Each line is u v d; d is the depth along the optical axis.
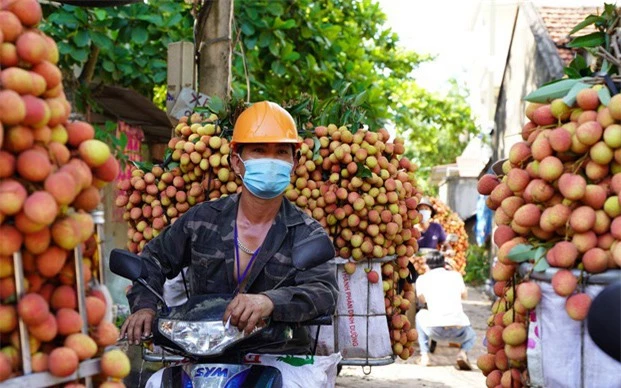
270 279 3.58
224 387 3.26
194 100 6.20
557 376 2.87
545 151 3.03
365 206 5.02
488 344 3.31
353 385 8.13
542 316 2.92
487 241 23.06
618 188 2.84
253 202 3.61
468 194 27.97
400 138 5.38
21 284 2.03
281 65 8.66
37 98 2.05
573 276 2.85
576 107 3.07
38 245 2.03
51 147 2.09
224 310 3.22
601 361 2.79
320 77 9.46
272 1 8.36
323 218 5.02
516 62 17.33
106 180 2.24
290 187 5.05
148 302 3.54
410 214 5.32
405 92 21.59
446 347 11.21
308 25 9.07
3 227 1.98
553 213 2.93
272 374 3.38
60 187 2.00
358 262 5.04
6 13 2.06
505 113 18.78
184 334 3.19
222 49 6.31
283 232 3.61
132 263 3.32
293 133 3.73
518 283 3.14
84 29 7.61
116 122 10.23
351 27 10.82
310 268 3.28
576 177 2.89
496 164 3.57
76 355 2.08
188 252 3.78
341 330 4.98
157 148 13.03
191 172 5.00
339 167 5.07
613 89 3.05
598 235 2.88
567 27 15.67
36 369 2.05
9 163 1.99
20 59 2.08
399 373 8.97
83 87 8.40
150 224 5.15
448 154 40.66
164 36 8.76
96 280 2.30
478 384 8.37
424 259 10.36
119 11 7.93
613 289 1.94
